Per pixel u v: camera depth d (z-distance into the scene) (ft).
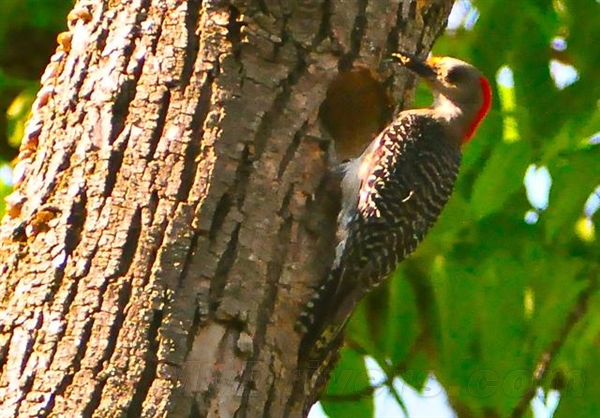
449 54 40.55
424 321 39.47
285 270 29.76
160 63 29.60
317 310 29.91
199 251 28.17
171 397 26.86
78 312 27.43
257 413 28.12
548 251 37.99
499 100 38.42
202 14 30.04
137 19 30.17
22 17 43.16
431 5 35.45
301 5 30.91
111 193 28.48
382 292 39.83
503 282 38.04
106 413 26.48
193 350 27.48
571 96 36.81
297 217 30.32
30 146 30.99
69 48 31.48
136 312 27.30
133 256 27.81
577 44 37.55
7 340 27.81
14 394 26.99
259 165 29.60
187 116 29.14
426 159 36.14
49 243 28.45
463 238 38.60
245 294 28.50
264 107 29.96
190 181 28.66
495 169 35.86
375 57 32.96
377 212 34.14
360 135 35.32
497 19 38.19
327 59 31.53
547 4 38.01
